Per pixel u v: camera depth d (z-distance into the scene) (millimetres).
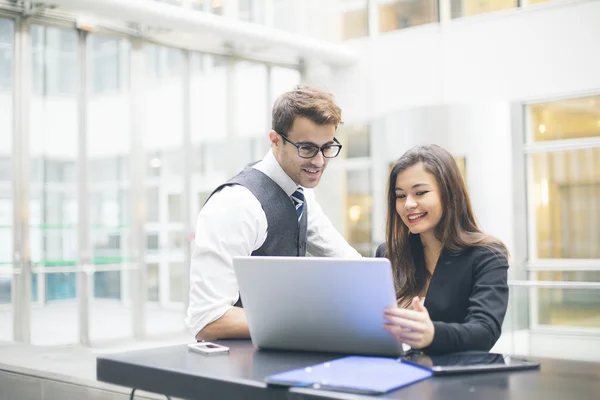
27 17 6688
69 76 7059
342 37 9359
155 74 7844
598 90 7199
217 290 2084
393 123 8352
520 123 7715
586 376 1463
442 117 7883
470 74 8156
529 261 7508
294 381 1361
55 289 6824
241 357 1710
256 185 2281
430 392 1314
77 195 7062
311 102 2084
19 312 6570
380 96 8977
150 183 7719
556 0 7496
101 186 7273
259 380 1424
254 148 8984
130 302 7449
